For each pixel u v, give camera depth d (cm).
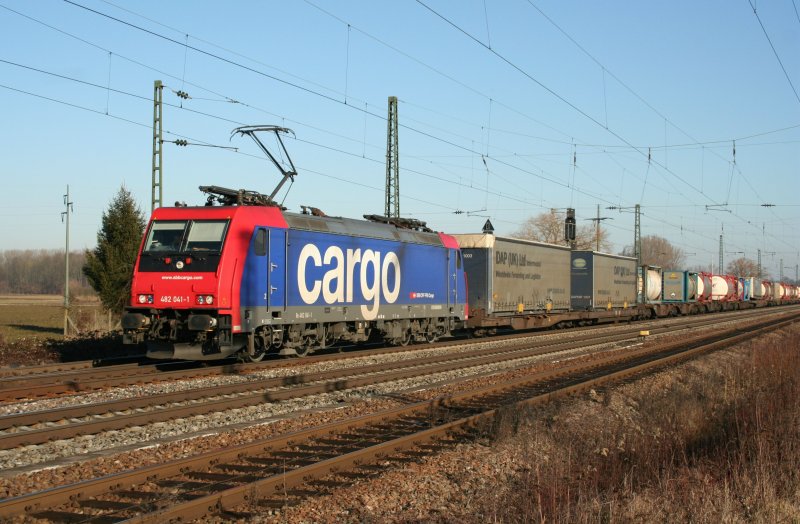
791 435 1084
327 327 2100
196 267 1722
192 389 1388
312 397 1414
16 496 722
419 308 2475
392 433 1078
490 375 1833
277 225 1859
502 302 3047
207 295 1700
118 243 3112
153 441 1012
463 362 2033
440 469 906
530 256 3331
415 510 755
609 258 4238
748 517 775
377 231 2280
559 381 1745
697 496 800
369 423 1141
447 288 2656
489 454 991
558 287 3641
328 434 1053
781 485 866
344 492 783
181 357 1722
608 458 973
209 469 847
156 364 1875
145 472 782
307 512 720
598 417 1293
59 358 2109
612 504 751
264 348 1884
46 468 854
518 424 1124
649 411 1323
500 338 3072
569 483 849
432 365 1942
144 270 1767
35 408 1253
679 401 1389
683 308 5628
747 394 1474
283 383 1566
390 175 3703
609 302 4225
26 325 3734
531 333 3444
